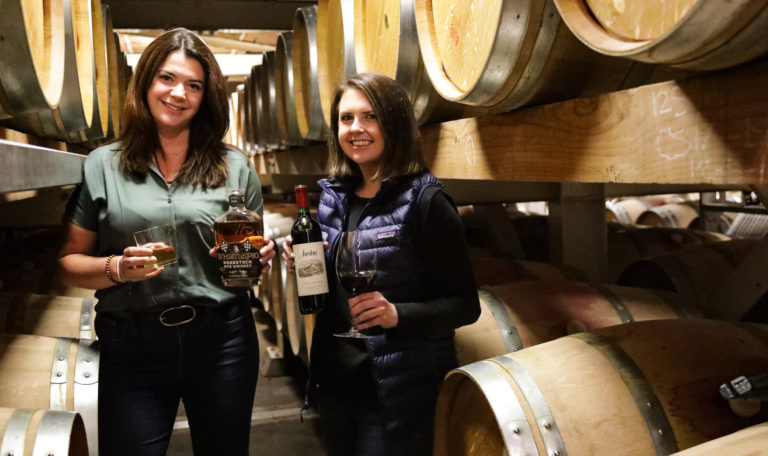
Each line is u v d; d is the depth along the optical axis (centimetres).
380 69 307
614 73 178
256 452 380
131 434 213
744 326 202
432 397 213
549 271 352
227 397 223
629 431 167
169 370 219
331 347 221
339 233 221
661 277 359
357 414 216
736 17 100
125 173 219
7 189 132
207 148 228
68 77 271
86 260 210
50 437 167
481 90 195
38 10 223
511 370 178
